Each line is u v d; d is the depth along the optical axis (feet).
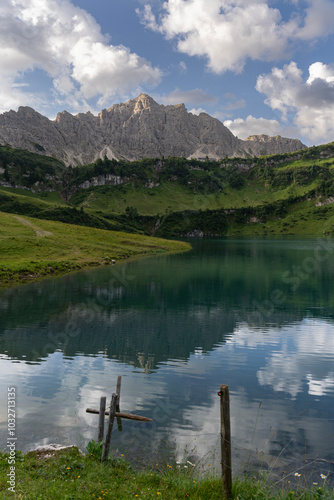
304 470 38.01
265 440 45.55
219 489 30.32
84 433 46.70
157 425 49.67
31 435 45.68
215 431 48.19
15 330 105.60
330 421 51.85
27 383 66.23
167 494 28.86
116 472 33.60
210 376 72.18
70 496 26.91
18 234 354.13
